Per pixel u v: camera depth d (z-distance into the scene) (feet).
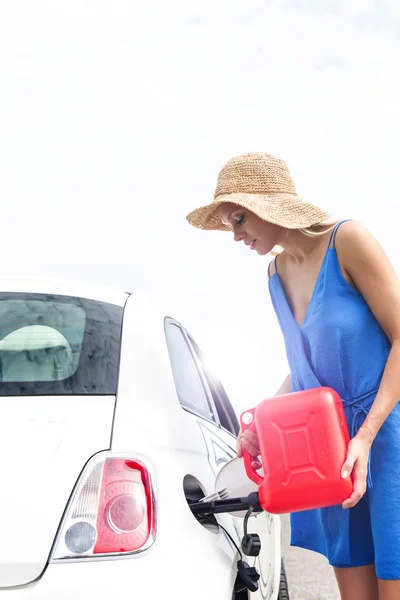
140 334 7.20
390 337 6.61
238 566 6.14
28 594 4.66
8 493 4.96
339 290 6.71
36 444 5.28
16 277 8.38
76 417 5.69
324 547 7.11
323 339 6.73
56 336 6.84
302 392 6.07
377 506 6.40
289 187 7.20
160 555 5.07
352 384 6.67
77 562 4.82
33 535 4.82
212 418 8.74
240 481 6.35
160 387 6.65
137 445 5.60
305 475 5.81
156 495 5.38
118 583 4.77
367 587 6.82
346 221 6.73
